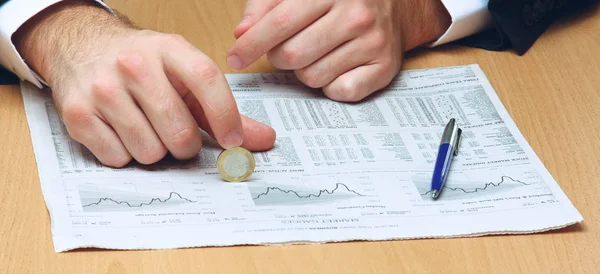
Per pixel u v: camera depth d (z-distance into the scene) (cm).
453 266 72
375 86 90
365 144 83
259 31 87
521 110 89
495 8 95
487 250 73
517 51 97
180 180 77
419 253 72
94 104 77
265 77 92
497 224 75
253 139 80
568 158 83
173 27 99
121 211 74
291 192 77
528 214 76
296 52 87
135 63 76
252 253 72
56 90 81
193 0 104
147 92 76
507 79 93
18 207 75
